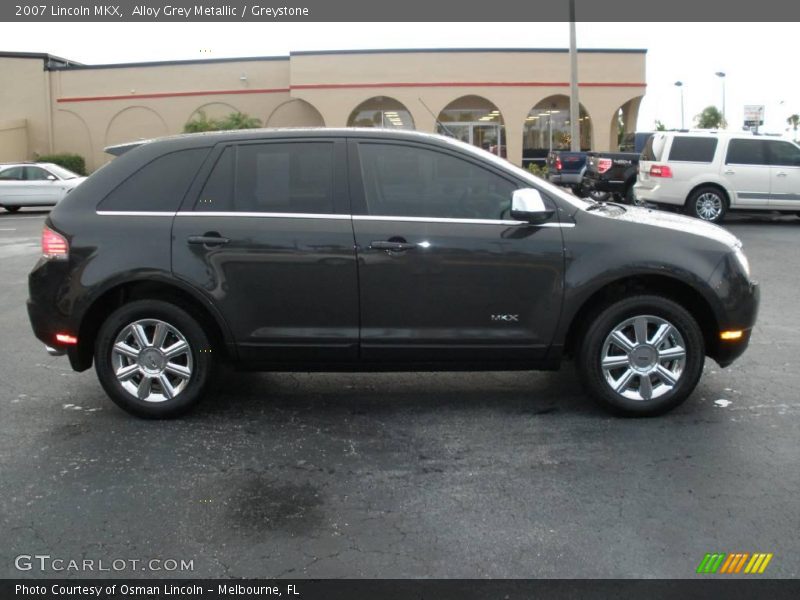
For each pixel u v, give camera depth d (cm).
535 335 510
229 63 3005
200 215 511
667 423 514
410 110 2828
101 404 570
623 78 2822
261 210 512
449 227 504
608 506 401
